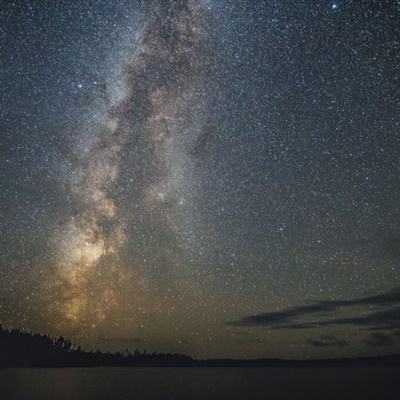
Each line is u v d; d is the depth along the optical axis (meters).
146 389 62.38
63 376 90.56
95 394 54.25
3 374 93.94
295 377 101.31
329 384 75.56
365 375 109.81
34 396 51.28
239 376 106.56
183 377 98.12
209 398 51.50
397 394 56.81
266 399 50.75
